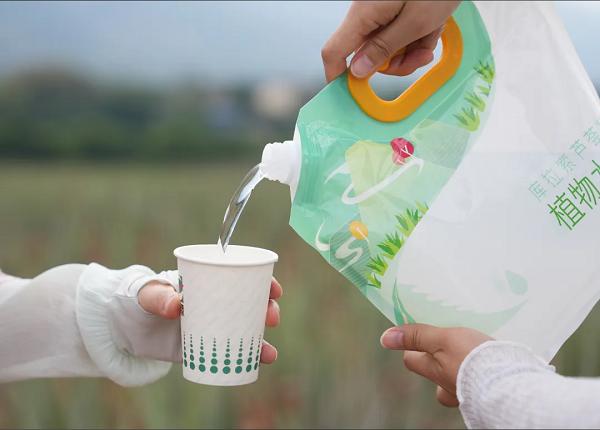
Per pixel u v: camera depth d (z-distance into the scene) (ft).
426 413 10.30
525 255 4.57
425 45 5.10
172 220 16.17
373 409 10.10
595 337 10.44
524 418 3.80
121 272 5.51
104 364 5.45
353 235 4.54
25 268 14.01
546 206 4.59
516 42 4.69
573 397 3.74
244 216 18.80
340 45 4.51
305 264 15.58
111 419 9.76
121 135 51.93
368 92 4.60
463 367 4.14
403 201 4.55
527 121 4.66
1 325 5.42
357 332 11.76
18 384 9.08
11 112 62.80
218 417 9.43
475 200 4.56
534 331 4.62
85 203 20.20
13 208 19.92
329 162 4.50
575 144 4.66
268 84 65.77
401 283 4.58
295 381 10.91
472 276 4.54
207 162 47.26
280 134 58.49
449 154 4.60
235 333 4.55
